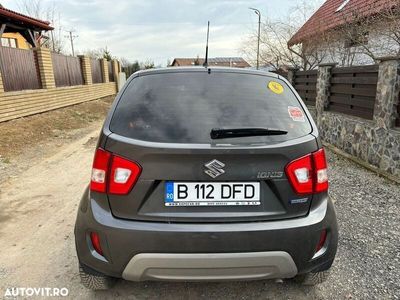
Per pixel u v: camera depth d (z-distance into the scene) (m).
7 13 10.49
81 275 2.14
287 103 2.13
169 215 1.81
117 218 1.84
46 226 3.30
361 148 5.70
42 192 4.31
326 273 2.24
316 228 1.90
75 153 6.68
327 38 12.57
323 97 7.56
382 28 9.33
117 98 2.10
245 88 2.14
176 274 1.83
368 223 3.34
